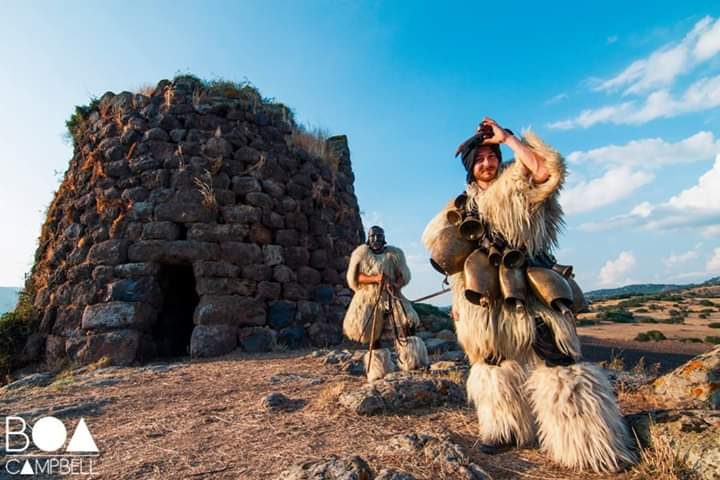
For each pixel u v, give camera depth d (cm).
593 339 1905
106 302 954
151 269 982
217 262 1009
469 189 288
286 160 1231
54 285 1059
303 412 392
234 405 449
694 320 3734
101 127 1202
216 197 1066
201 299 981
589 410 226
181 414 420
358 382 552
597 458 223
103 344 905
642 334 2083
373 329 536
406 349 550
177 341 1129
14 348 1004
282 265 1097
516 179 254
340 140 1606
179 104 1170
